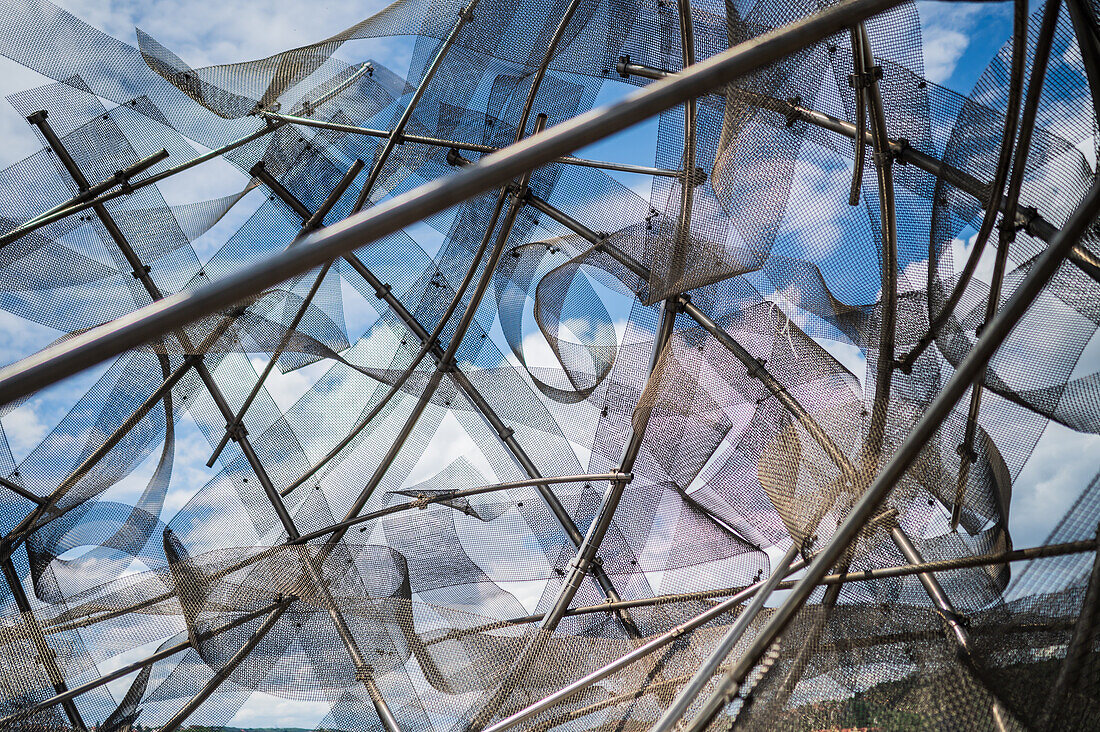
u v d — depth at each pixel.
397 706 13.12
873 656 10.02
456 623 13.59
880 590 10.85
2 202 14.01
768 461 11.71
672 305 15.02
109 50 13.61
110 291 14.79
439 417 16.45
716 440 14.60
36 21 13.27
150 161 14.23
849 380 13.08
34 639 12.85
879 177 10.95
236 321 14.70
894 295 11.35
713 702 8.66
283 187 15.92
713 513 14.98
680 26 11.42
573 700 12.05
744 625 8.95
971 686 8.64
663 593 15.12
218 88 14.19
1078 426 9.80
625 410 15.77
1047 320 9.55
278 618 14.05
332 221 15.24
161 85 14.02
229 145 14.52
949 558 11.05
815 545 10.52
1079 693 6.97
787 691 9.35
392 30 13.82
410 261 16.47
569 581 15.05
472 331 16.44
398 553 15.60
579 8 12.80
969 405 10.57
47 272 14.34
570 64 13.43
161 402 16.27
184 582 13.96
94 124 14.20
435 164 15.30
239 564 14.17
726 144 10.49
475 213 15.80
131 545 16.03
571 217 15.58
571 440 16.42
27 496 15.41
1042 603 7.48
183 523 16.00
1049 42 8.00
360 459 16.33
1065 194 8.94
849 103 11.05
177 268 15.02
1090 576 7.05
